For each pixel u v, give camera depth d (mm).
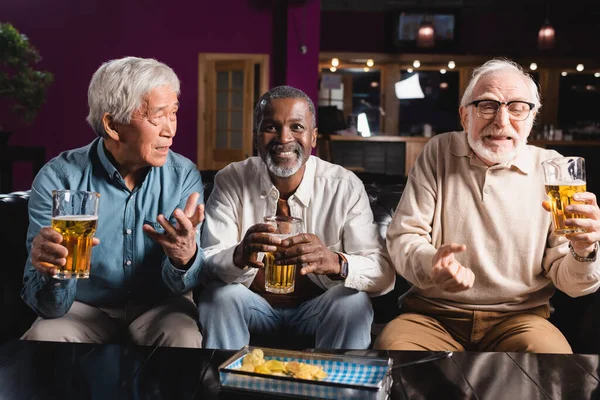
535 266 1841
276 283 1601
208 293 1799
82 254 1392
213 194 2031
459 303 1877
